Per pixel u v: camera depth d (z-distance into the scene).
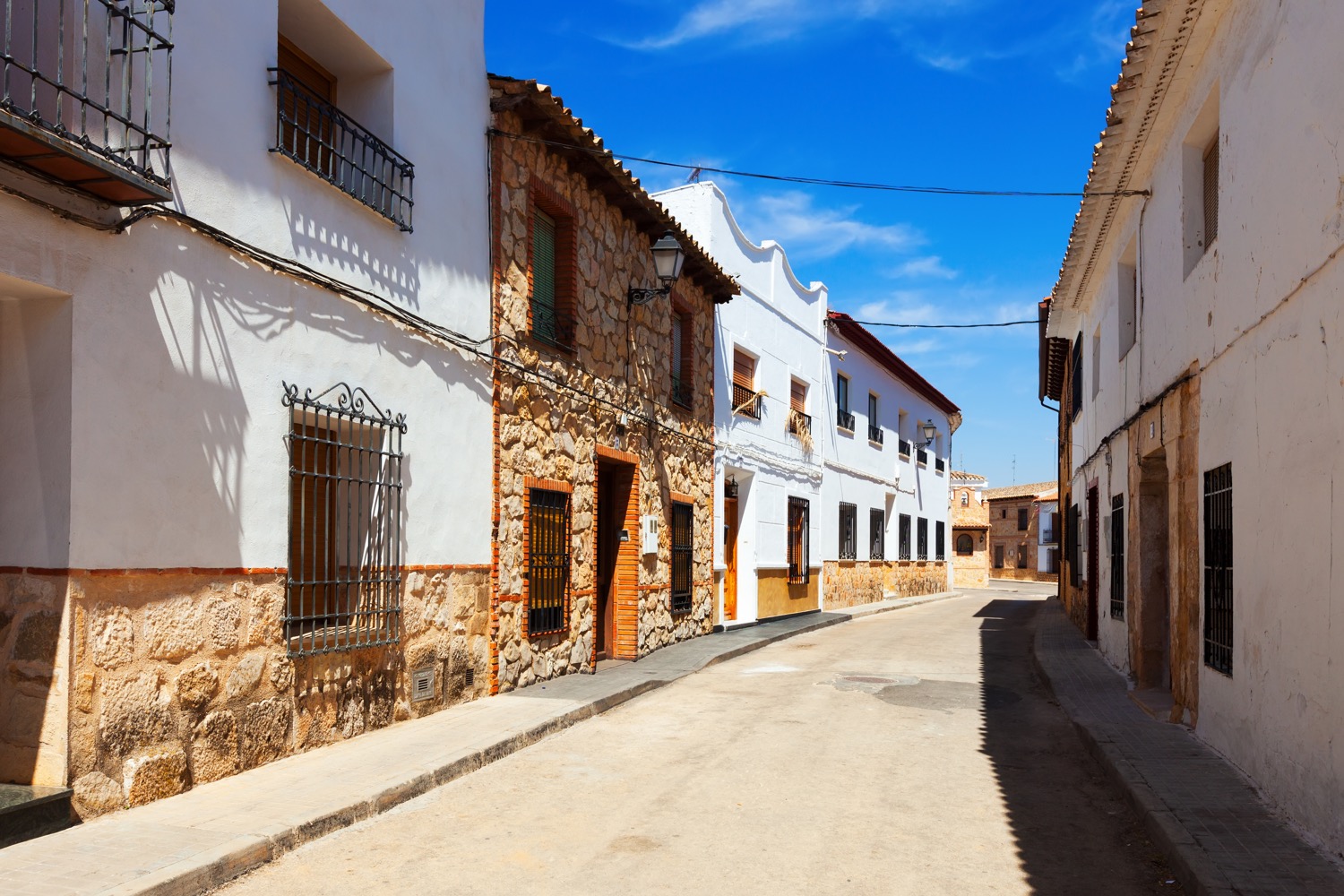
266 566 6.55
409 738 7.42
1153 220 9.84
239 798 5.66
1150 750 7.30
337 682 7.26
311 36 7.55
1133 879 4.88
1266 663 6.09
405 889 4.59
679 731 8.47
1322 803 5.09
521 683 10.03
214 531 6.09
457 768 6.75
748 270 18.00
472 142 9.43
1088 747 7.86
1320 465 5.27
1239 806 5.80
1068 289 14.90
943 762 7.41
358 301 7.53
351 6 7.48
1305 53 5.58
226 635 6.16
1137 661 10.65
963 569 55.78
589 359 11.72
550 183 10.86
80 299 5.17
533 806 6.07
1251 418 6.48
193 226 5.92
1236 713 6.71
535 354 10.41
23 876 4.28
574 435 11.31
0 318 5.25
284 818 5.26
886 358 26.86
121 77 5.49
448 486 8.77
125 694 5.40
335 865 4.91
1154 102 8.74
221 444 6.16
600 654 12.79
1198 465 7.90
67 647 5.05
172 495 5.76
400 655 8.02
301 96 7.35
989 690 11.01
